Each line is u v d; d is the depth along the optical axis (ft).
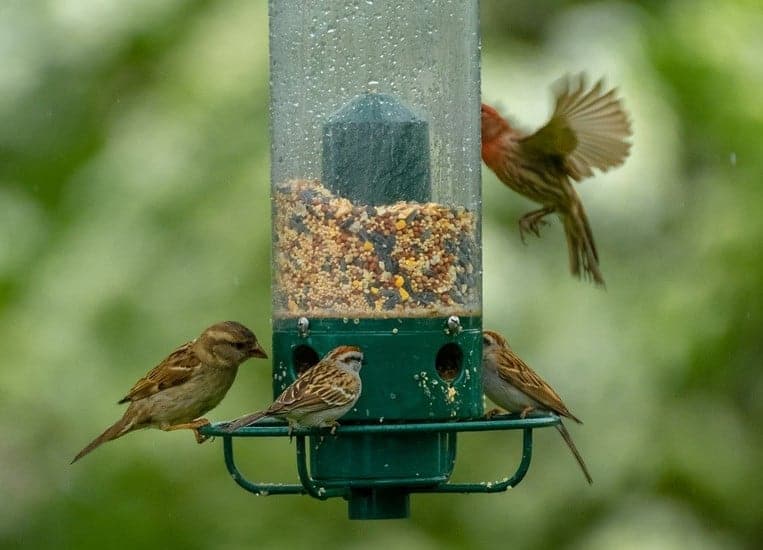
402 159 39.45
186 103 53.93
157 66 55.06
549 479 52.49
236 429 37.47
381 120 39.45
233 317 51.57
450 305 39.34
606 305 52.24
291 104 40.06
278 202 40.32
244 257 51.93
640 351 52.03
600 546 51.55
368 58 39.81
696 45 53.72
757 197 52.60
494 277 51.75
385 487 39.06
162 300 51.93
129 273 52.24
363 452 38.81
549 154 43.57
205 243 52.24
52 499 52.80
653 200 52.31
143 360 51.62
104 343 51.93
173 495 52.95
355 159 39.50
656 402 52.13
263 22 54.65
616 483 52.13
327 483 39.04
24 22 55.98
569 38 55.01
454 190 39.78
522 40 56.39
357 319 39.01
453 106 39.91
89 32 55.57
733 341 52.11
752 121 52.95
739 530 52.19
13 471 52.95
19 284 52.70
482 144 43.96
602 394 51.98
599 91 41.55
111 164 53.78
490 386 42.70
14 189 54.60
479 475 52.85
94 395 51.80
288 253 39.91
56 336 51.98
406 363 38.88
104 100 55.21
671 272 52.60
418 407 38.83
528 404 42.70
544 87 53.42
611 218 52.85
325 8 39.91
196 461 53.01
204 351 42.93
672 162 52.49
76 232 53.26
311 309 39.40
